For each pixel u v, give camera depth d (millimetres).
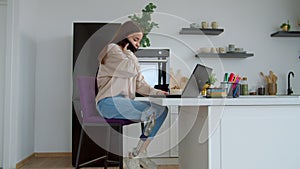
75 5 4344
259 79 4488
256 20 4531
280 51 4539
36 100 4258
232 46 4336
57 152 4242
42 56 4293
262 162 1453
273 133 1462
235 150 1443
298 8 4543
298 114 1479
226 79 1826
